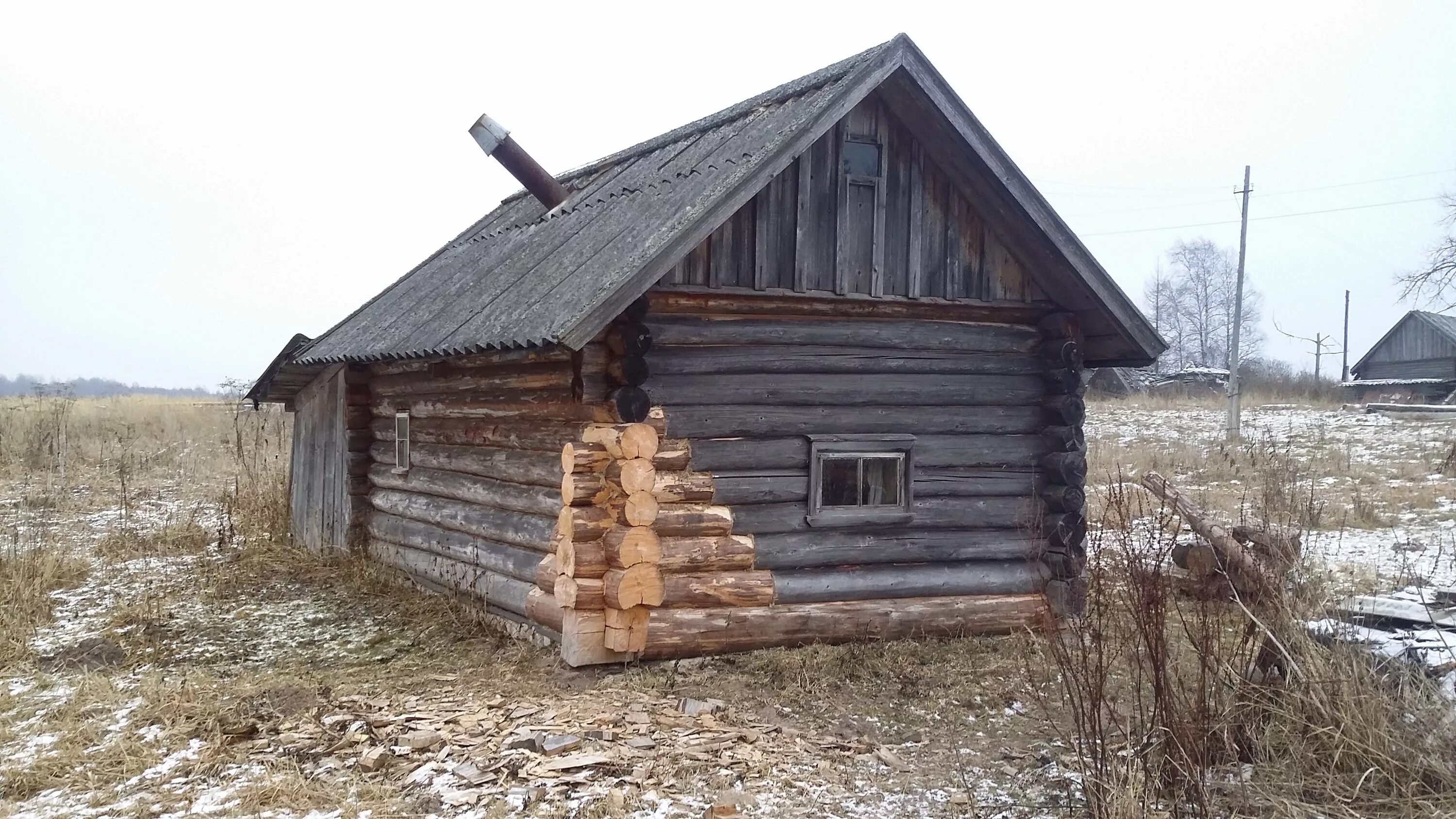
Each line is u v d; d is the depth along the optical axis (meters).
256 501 14.92
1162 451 22.36
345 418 12.41
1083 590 9.09
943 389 8.98
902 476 8.93
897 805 5.47
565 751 6.00
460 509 9.95
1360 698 5.14
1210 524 9.22
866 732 6.69
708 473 8.12
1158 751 5.23
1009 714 7.05
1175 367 73.19
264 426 22.16
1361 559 10.62
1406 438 23.78
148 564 12.06
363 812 5.21
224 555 12.75
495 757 5.88
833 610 8.42
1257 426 27.70
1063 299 9.39
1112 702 6.10
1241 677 5.48
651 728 6.49
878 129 8.69
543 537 8.43
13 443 20.72
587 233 9.06
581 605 7.69
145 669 8.07
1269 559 6.86
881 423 8.77
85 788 5.64
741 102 9.94
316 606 10.30
